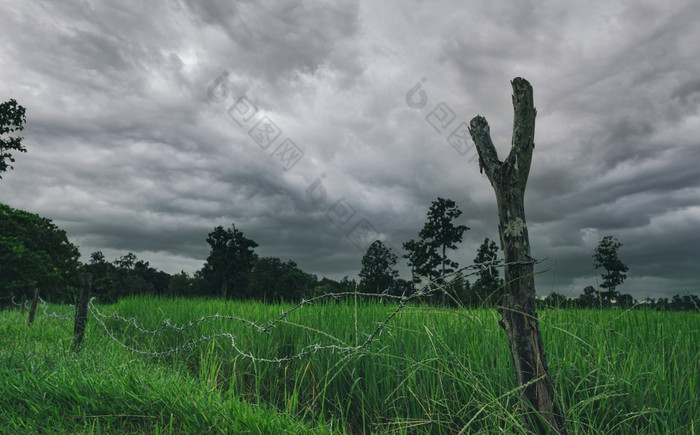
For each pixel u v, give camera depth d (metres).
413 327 5.00
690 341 4.55
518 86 2.86
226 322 6.74
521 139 2.86
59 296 38.62
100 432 3.32
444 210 29.59
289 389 4.94
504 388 3.62
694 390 3.50
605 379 3.67
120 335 8.45
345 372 4.61
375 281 15.98
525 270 2.82
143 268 82.12
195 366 5.99
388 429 3.69
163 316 8.54
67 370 4.60
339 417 4.27
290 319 6.15
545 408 2.73
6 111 29.28
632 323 5.04
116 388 4.05
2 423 3.44
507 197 2.88
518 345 2.81
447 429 3.72
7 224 34.06
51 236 38.84
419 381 4.21
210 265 61.69
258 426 3.32
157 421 3.49
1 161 29.48
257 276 60.81
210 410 3.62
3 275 31.83
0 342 7.23
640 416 3.39
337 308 6.62
